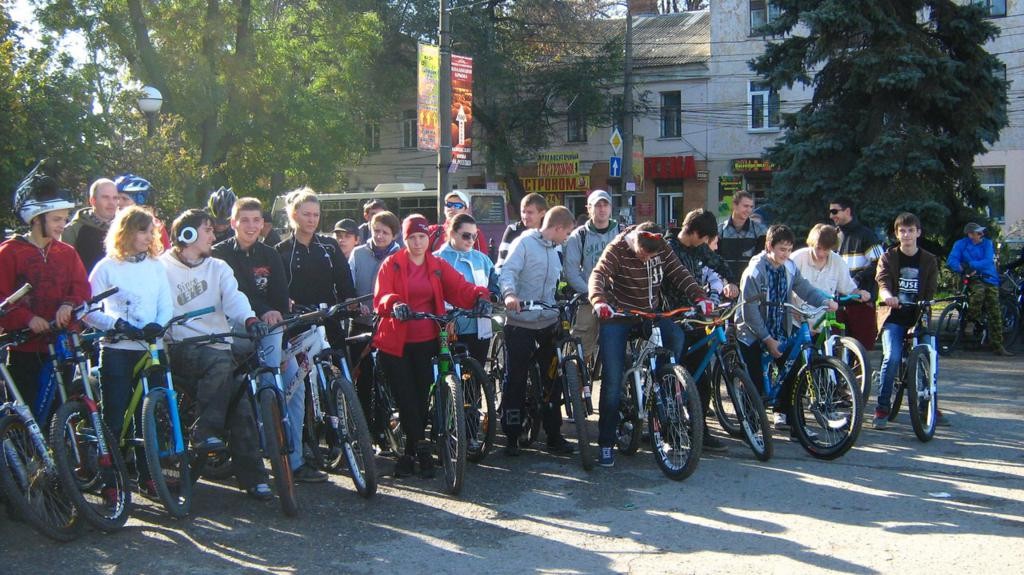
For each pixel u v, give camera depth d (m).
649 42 36.12
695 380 7.22
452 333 6.25
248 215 6.15
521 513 5.59
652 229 6.41
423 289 6.35
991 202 17.72
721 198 33.62
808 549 4.89
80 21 24.33
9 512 5.40
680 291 6.83
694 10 40.91
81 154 17.34
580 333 7.66
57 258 5.74
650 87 34.44
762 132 33.06
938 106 17.09
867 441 7.43
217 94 25.70
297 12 28.80
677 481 6.28
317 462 6.35
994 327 12.54
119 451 5.26
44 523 4.90
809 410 7.06
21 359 5.71
